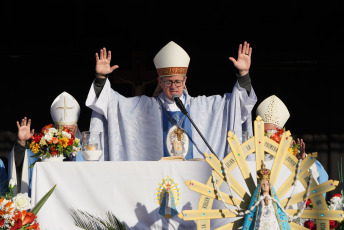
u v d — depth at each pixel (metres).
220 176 13.92
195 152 18.83
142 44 47.50
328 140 47.09
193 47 48.00
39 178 14.86
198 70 48.41
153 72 43.84
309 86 47.78
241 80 18.62
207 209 13.84
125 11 46.06
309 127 47.34
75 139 16.84
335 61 47.16
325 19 45.38
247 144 14.17
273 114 21.39
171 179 15.10
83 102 46.91
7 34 45.47
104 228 14.80
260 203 13.48
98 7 45.53
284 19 46.41
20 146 18.06
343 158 46.72
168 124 18.89
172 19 47.03
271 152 14.17
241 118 19.23
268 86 47.97
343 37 46.09
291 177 14.21
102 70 17.95
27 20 45.12
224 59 48.16
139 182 15.03
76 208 14.82
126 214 14.95
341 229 15.25
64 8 44.78
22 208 14.47
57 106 20.42
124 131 18.59
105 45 47.25
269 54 47.62
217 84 48.44
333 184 14.22
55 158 16.28
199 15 46.81
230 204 13.91
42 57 46.44
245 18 46.75
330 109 47.34
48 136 16.14
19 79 46.22
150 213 14.98
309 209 14.73
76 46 46.75
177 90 18.86
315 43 47.28
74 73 46.97
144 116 18.91
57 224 14.77
